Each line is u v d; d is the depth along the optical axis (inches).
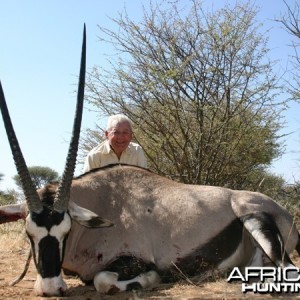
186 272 97.0
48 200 92.0
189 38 190.2
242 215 97.8
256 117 192.5
